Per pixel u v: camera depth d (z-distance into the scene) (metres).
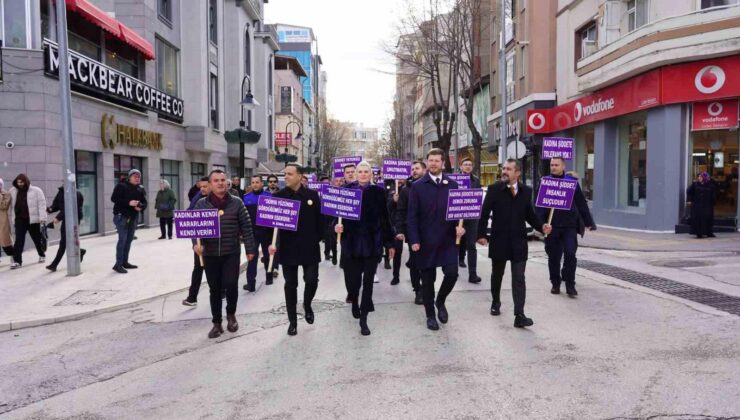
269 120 44.91
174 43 24.72
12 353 6.12
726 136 14.89
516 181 6.49
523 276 6.37
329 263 12.14
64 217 10.91
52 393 4.87
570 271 7.85
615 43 16.89
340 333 6.34
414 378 4.82
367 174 6.48
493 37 31.81
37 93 14.29
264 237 9.35
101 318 7.57
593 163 20.73
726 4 14.27
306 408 4.28
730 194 14.98
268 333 6.47
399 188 9.97
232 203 6.52
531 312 7.02
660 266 10.27
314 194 6.46
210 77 28.27
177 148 24.48
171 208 17.66
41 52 14.29
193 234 6.25
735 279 8.73
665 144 15.42
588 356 5.24
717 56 14.24
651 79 15.63
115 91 18.19
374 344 5.86
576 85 21.47
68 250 10.44
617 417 3.92
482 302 7.68
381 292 8.66
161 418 4.23
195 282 8.11
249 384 4.84
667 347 5.43
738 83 14.03
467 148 40.25
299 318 7.13
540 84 24.17
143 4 21.33
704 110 14.89
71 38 17.12
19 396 4.82
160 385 4.94
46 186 14.50
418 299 7.72
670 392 4.31
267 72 42.59
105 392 4.84
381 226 6.49
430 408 4.18
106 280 9.98
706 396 4.21
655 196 15.84
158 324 7.16
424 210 6.32
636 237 14.86
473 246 9.12
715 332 5.90
